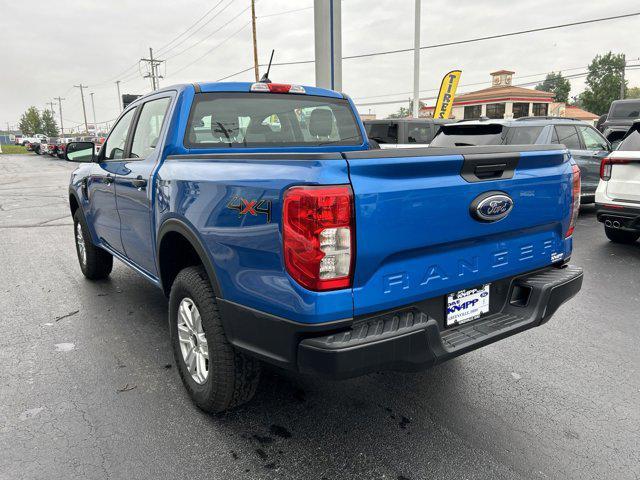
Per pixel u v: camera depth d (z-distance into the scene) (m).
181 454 2.58
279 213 2.14
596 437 2.72
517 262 2.80
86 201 5.04
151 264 3.62
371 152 2.14
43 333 4.15
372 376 3.43
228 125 3.56
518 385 3.30
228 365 2.66
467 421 2.88
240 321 2.44
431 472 2.45
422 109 59.88
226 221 2.45
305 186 2.05
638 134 6.40
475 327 2.64
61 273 5.95
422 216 2.27
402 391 3.22
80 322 4.39
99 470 2.46
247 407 3.03
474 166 2.45
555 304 2.84
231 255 2.43
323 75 10.67
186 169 2.89
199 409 3.00
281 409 3.01
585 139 9.42
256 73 32.09
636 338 4.05
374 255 2.16
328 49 10.55
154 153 3.47
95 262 5.38
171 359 3.67
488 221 2.54
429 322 2.31
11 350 3.83
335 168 2.05
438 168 2.31
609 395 3.17
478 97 52.91
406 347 2.22
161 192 3.13
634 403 3.07
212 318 2.66
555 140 8.69
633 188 6.34
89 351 3.81
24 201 13.02
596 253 6.82
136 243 3.84
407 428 2.81
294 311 2.13
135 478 2.41
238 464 2.51
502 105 51.25
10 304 4.86
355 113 4.47
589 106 81.62
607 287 5.35
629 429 2.80
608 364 3.60
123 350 3.83
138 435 2.75
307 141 4.11
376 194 2.12
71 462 2.52
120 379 3.38
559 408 3.02
